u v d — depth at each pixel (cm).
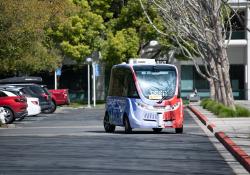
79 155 2159
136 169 1797
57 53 6675
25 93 4869
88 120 4547
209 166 1883
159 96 3169
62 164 1912
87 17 7012
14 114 4128
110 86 3450
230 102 4666
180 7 4662
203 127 3662
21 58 5384
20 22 4597
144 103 3153
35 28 4881
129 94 3195
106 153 2223
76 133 3256
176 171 1764
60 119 4706
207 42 4472
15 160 2022
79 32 6962
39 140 2800
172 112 3170
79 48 6950
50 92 5609
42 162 1966
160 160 2020
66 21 5872
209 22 4397
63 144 2580
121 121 3241
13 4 4462
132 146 2478
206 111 5094
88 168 1817
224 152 2278
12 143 2655
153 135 3061
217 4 4172
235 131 3020
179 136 2994
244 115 4300
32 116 5103
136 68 3216
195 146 2491
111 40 7012
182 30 4922
